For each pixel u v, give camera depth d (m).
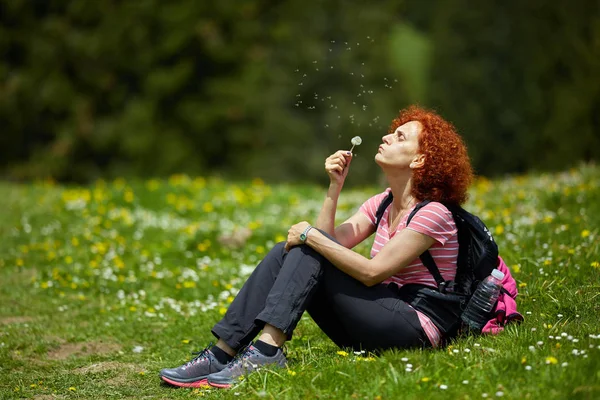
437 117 5.78
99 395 5.78
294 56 26.36
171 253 11.85
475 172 6.00
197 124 26.42
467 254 5.61
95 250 12.01
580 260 7.48
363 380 4.97
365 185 25.47
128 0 26.17
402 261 5.39
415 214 5.48
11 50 26.66
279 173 26.03
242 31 26.38
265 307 5.45
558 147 28.58
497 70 28.53
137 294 9.54
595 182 12.37
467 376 4.85
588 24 28.94
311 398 4.88
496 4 28.77
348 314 5.43
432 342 5.46
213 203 16.02
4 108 26.47
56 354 7.18
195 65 26.62
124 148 26.41
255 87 26.38
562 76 28.81
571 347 5.11
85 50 26.31
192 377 5.67
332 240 5.43
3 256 11.73
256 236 12.31
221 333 5.60
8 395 5.78
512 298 5.74
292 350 6.41
